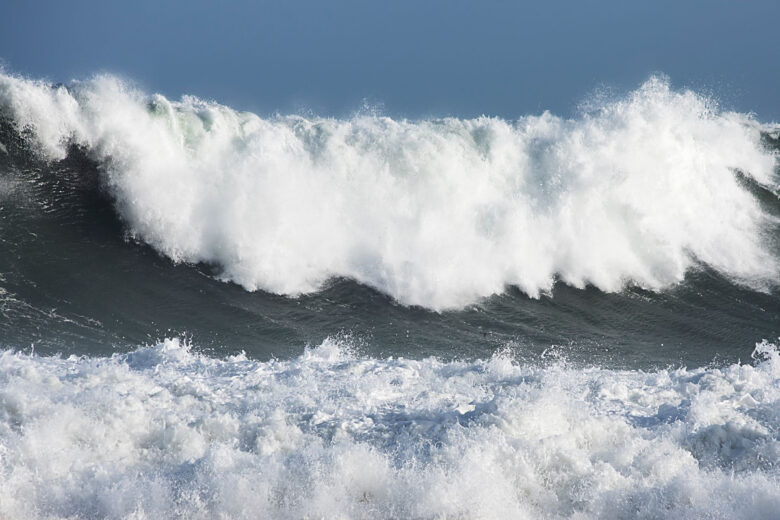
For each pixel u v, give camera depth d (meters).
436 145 73.00
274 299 64.25
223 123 72.00
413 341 60.22
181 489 24.64
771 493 23.25
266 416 30.20
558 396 30.67
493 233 70.38
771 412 31.31
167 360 40.72
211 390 34.38
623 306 68.69
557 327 64.62
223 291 64.25
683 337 64.44
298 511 24.06
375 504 24.42
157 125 70.06
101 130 69.12
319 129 73.00
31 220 65.62
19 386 32.66
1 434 27.78
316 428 29.19
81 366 38.94
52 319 57.56
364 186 71.19
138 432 28.62
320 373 38.28
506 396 30.62
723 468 26.70
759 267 74.25
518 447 26.70
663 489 24.45
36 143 68.38
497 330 63.12
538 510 24.56
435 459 26.03
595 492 24.61
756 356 60.97
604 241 72.19
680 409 32.09
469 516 23.70
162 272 64.88
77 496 24.59
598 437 28.56
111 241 66.00
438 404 32.31
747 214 78.19
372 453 26.09
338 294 65.19
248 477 24.81
